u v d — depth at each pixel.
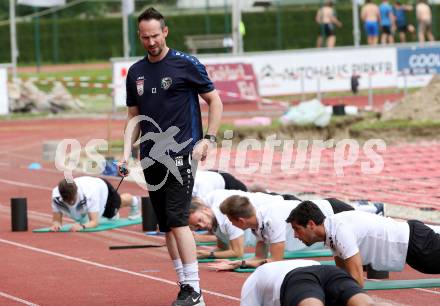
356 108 56.78
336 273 14.48
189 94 18.50
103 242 27.38
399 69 68.12
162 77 18.36
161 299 19.86
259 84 66.75
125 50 75.94
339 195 35.22
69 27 103.31
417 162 43.84
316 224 17.92
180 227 18.42
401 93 68.88
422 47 68.25
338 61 67.38
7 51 103.12
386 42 79.69
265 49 99.25
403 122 53.38
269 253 23.25
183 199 18.42
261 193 23.50
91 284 21.59
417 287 20.23
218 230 23.58
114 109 67.12
